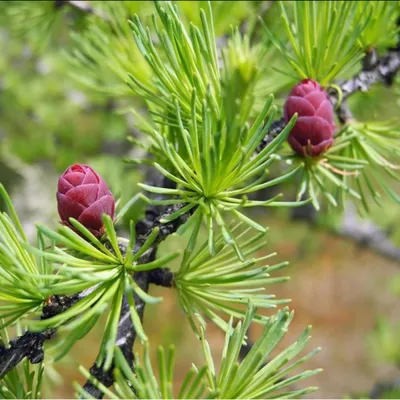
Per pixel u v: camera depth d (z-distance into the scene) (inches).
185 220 5.5
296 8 6.9
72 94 17.7
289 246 28.3
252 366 4.9
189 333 30.5
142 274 6.1
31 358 5.1
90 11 8.9
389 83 7.4
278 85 8.0
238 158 5.1
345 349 36.3
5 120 19.1
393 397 11.6
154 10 8.0
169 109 6.1
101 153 17.8
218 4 7.9
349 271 42.6
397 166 7.1
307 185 7.0
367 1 6.9
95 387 5.3
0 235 5.3
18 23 10.1
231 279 5.5
